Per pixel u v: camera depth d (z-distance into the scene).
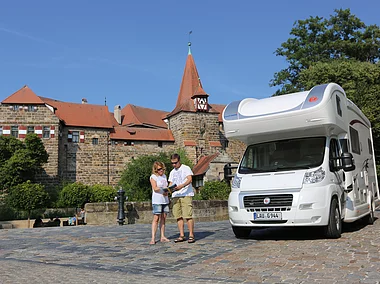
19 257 8.65
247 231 10.40
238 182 10.09
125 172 59.34
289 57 51.56
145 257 8.09
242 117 10.31
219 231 12.08
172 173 9.91
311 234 10.47
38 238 11.51
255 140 10.67
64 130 62.31
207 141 68.38
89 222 16.86
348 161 9.75
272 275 6.30
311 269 6.53
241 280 6.10
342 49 50.00
